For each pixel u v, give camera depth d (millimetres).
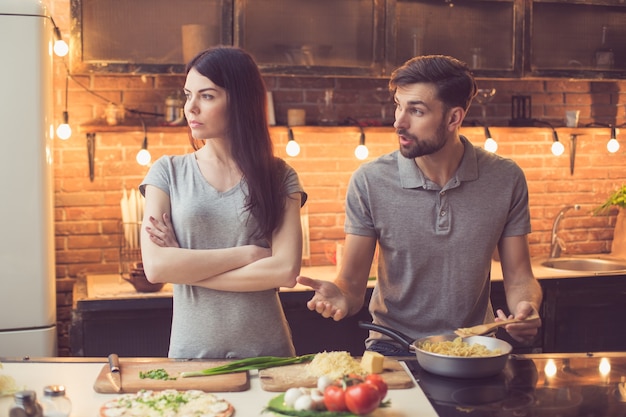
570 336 3840
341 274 2428
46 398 1586
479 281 2404
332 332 3611
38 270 3238
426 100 2273
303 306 3564
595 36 4035
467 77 2314
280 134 4113
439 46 3826
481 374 1915
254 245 2225
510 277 2480
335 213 4207
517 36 3902
